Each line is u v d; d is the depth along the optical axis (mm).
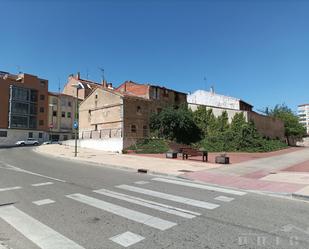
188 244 5133
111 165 18359
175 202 8328
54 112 70875
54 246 5031
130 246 5047
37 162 20594
